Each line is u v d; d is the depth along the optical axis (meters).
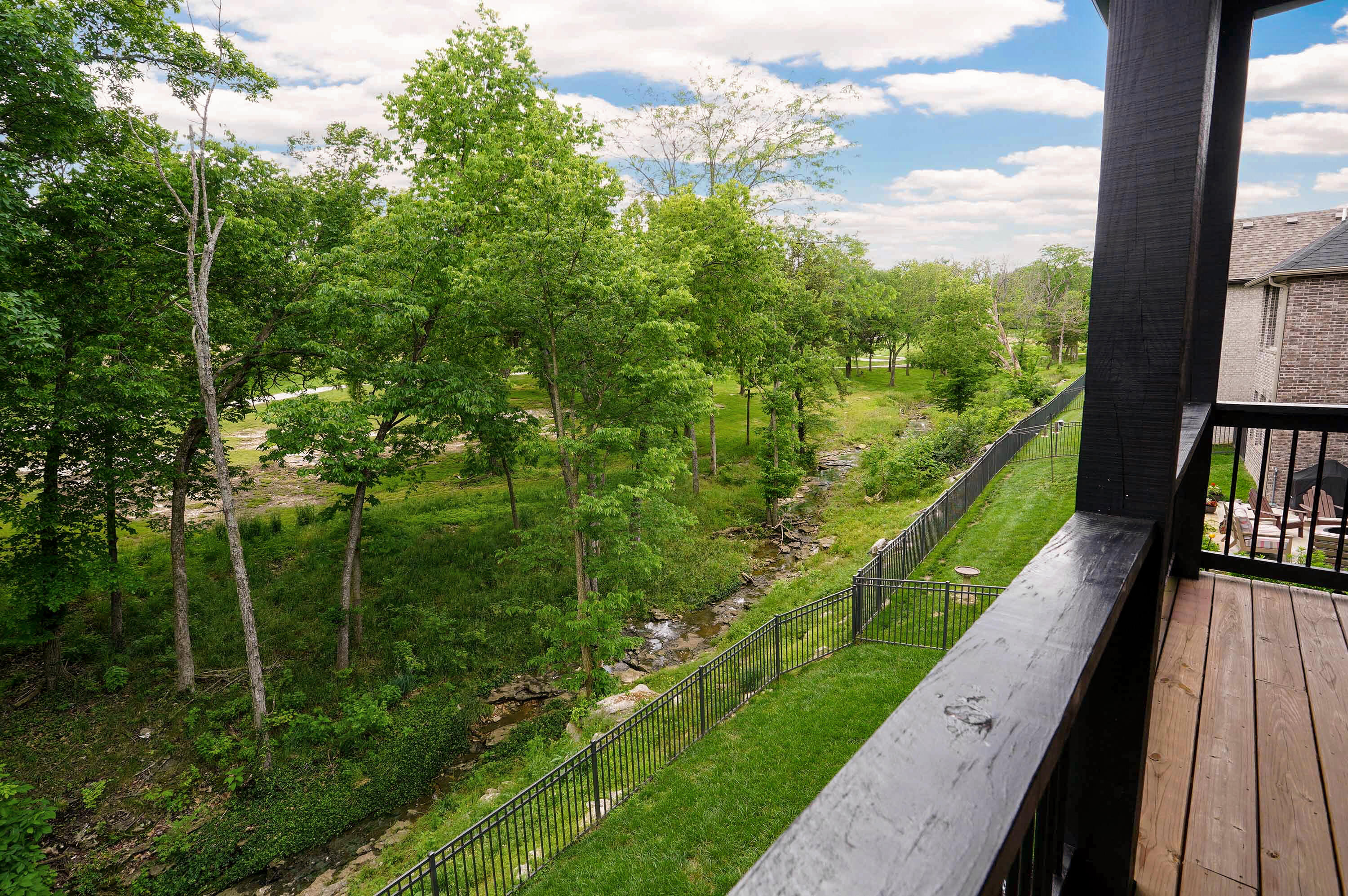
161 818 12.20
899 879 0.58
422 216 15.52
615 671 16.23
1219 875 1.97
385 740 14.16
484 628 18.16
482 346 17.88
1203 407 3.51
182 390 15.62
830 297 32.44
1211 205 3.53
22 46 10.91
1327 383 15.79
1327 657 3.24
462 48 17.58
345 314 15.48
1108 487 1.71
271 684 15.72
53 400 12.90
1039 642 1.07
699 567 21.48
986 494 19.47
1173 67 1.47
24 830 11.02
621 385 16.86
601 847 8.70
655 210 28.25
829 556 20.94
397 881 7.38
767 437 26.98
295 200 16.28
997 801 0.69
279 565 21.83
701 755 10.24
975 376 35.94
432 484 31.30
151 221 14.15
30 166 12.33
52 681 15.16
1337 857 2.01
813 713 10.62
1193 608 3.85
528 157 15.34
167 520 17.47
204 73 12.79
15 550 14.75
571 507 16.39
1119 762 1.65
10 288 12.38
